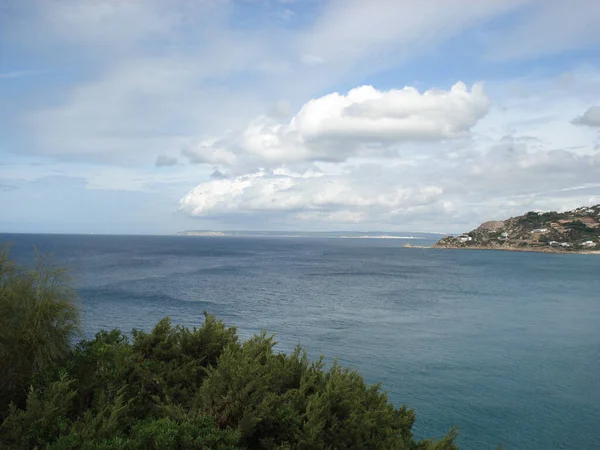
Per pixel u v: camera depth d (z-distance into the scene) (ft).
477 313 179.42
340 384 37.65
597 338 135.74
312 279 312.09
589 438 68.39
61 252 534.37
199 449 27.58
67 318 40.65
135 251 638.53
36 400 30.30
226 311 171.22
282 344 121.39
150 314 161.27
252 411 32.37
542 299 226.38
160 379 38.65
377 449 34.60
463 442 66.44
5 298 37.11
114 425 29.58
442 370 100.63
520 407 79.87
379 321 157.99
